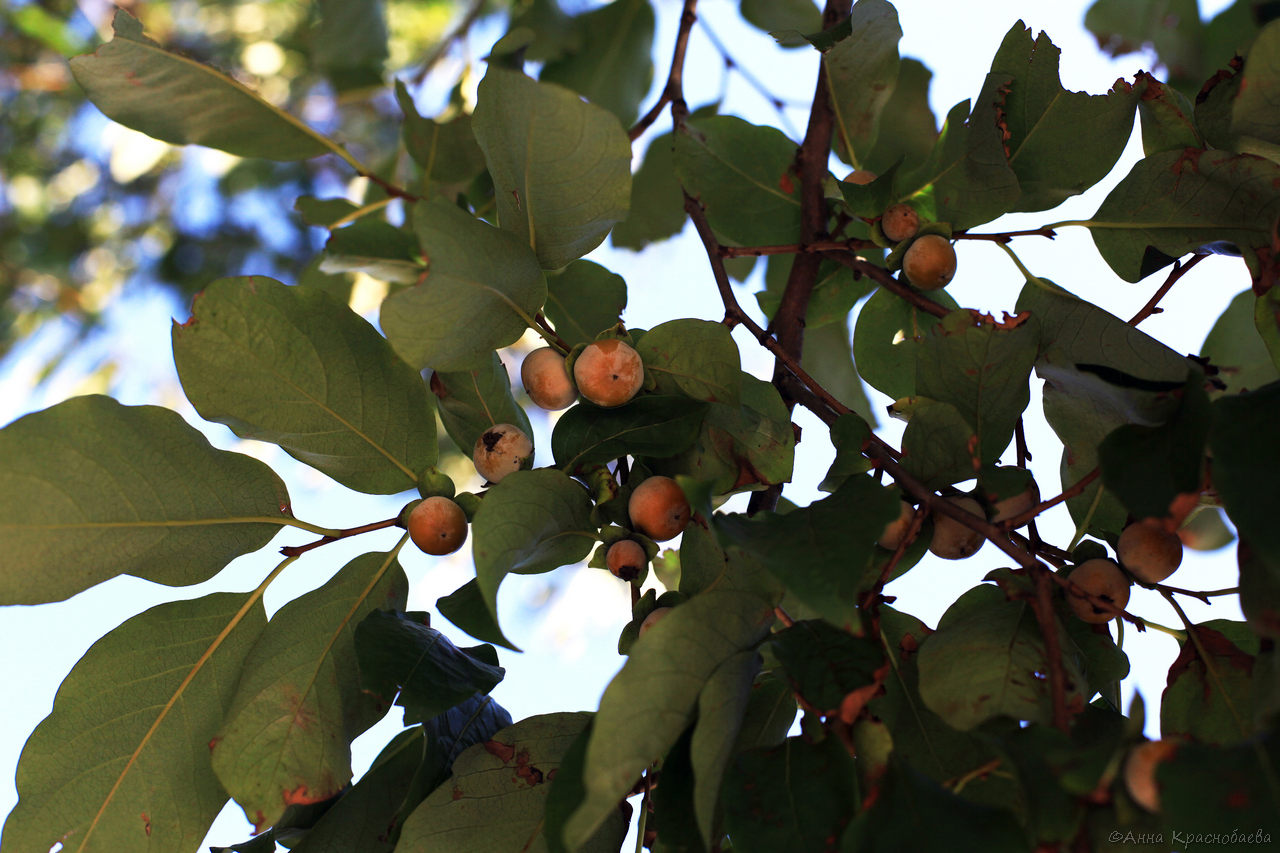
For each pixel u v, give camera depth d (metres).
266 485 0.71
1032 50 0.74
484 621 0.66
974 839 0.60
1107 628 0.67
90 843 0.68
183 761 0.69
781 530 0.63
